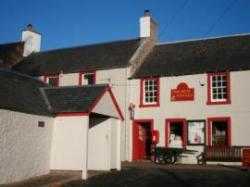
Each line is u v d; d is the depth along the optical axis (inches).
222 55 1008.2
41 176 646.5
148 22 1154.7
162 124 995.9
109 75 1080.8
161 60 1085.1
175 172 700.0
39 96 719.1
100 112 692.7
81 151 659.4
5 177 578.9
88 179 620.4
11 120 597.9
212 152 914.7
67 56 1250.0
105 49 1200.2
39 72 1197.7
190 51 1079.0
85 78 1122.7
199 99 966.4
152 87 1031.6
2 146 576.4
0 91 619.5
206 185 536.4
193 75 983.6
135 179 609.9
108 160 727.1
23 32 1380.4
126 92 1049.5
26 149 624.7
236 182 561.6
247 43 1022.4
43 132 665.0
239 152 888.9
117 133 756.6
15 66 1296.8
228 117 926.4
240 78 932.6
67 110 673.0
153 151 983.0
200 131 953.5
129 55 1094.4
